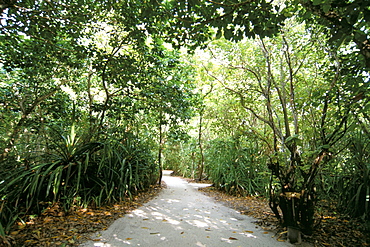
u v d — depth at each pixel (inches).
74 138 163.6
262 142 224.2
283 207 111.8
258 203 207.8
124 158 209.3
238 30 99.2
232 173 262.4
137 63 199.2
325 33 133.6
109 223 125.6
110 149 173.8
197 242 102.1
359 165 148.1
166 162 631.2
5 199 121.6
